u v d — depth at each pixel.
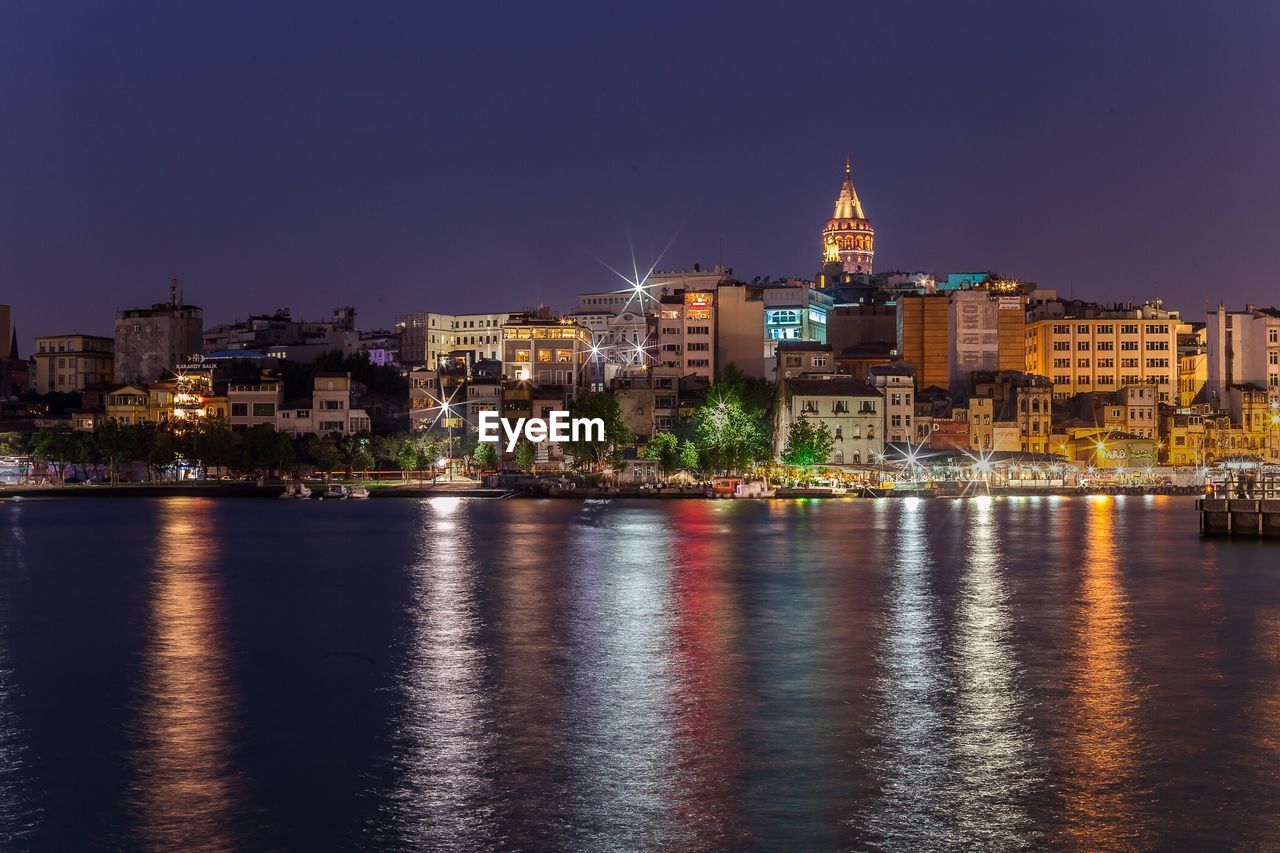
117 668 61.16
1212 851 36.00
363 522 167.62
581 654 64.19
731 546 126.31
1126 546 122.44
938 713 50.91
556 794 40.97
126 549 126.75
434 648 66.06
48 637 70.69
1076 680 57.00
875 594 87.00
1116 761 44.09
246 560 114.31
